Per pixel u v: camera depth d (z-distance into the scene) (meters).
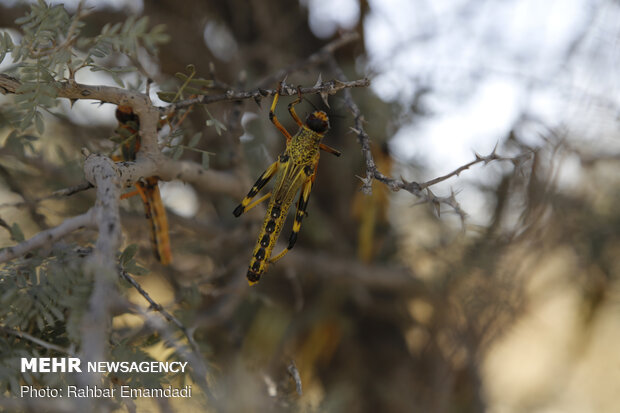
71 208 4.85
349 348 6.46
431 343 6.19
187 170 3.07
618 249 5.58
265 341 5.13
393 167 5.32
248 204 2.60
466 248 5.41
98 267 1.77
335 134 5.78
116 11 5.15
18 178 4.83
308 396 5.29
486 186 5.18
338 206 6.42
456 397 6.19
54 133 5.29
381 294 6.46
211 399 2.64
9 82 2.27
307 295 6.13
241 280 4.52
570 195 5.47
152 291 5.67
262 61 6.30
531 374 8.58
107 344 2.28
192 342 2.75
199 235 5.26
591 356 7.73
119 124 2.73
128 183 2.43
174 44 5.50
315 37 6.16
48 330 2.44
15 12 4.40
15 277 2.21
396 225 6.20
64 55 2.29
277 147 5.57
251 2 5.99
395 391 6.21
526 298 5.71
